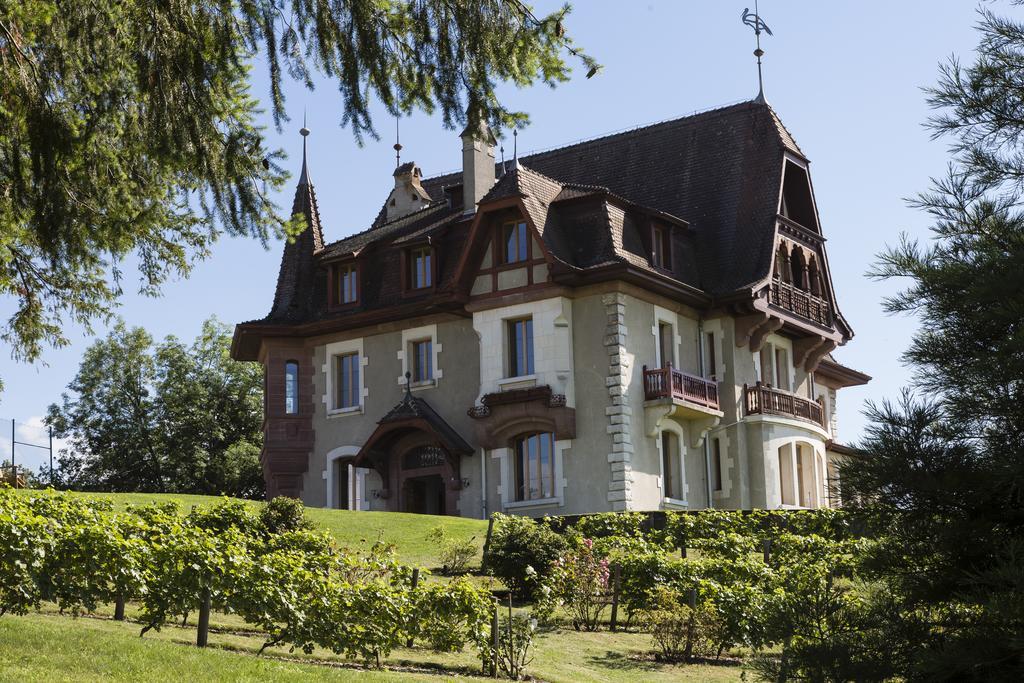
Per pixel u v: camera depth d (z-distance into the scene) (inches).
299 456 1590.8
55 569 618.5
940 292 470.0
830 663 449.4
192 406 2185.0
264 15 472.7
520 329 1433.3
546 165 1764.3
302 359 1620.3
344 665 665.0
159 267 591.2
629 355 1386.6
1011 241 473.1
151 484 2166.6
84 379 2199.8
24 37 485.1
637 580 896.3
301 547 796.0
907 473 453.1
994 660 412.2
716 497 1480.1
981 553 448.1
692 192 1610.5
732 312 1498.5
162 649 572.1
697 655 804.6
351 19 475.8
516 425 1418.6
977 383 451.8
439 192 1830.7
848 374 1908.2
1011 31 473.4
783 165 1567.4
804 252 1609.3
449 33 482.9
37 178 494.6
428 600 698.2
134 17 470.3
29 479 1595.7
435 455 1486.2
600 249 1400.1
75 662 526.9
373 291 1583.4
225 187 496.1
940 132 480.1
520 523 1006.4
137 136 499.8
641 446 1381.6
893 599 459.8
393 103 489.4
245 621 693.3
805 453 1588.3
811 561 994.7
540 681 693.9
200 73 476.4
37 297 607.5
